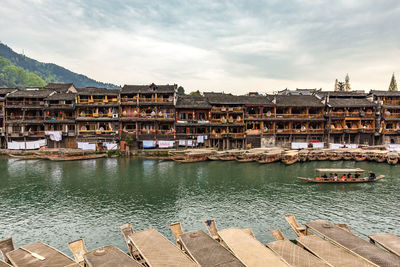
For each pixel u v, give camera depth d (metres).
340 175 42.50
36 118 63.84
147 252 16.45
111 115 62.78
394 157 51.91
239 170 46.91
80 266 15.21
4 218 26.52
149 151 59.88
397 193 33.53
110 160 56.31
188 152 56.38
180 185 37.41
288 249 17.12
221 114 66.06
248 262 15.59
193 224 25.17
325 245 17.62
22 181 39.38
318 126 68.88
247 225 24.95
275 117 65.94
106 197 32.50
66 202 30.83
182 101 66.00
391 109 67.69
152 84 63.12
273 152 55.44
